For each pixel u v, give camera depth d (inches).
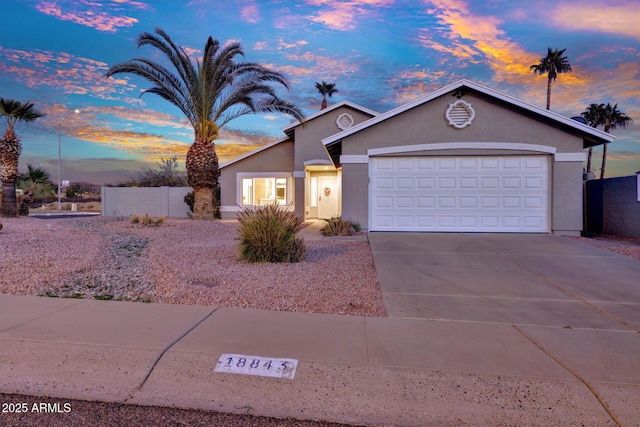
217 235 562.3
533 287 283.4
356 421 132.7
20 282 275.7
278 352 170.7
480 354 171.5
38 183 1654.8
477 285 287.6
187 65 721.0
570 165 513.0
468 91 526.6
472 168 531.5
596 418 131.3
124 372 157.6
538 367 159.2
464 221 533.6
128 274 311.3
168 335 187.9
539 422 130.6
